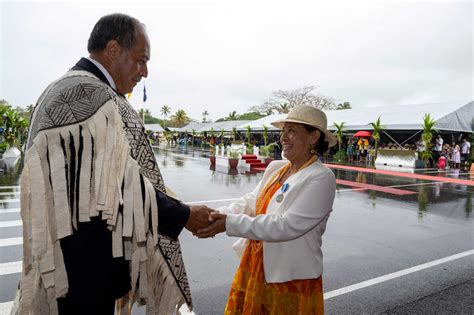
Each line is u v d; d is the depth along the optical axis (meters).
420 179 14.22
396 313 3.14
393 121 22.36
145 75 1.30
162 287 1.25
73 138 0.97
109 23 1.17
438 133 22.02
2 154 17.02
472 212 7.89
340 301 3.36
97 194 0.97
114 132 1.03
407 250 4.99
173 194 1.37
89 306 1.04
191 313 3.07
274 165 2.00
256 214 1.90
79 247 1.01
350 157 24.34
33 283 1.00
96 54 1.18
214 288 3.60
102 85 1.08
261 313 1.73
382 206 8.42
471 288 3.69
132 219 1.04
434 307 3.26
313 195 1.60
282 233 1.54
